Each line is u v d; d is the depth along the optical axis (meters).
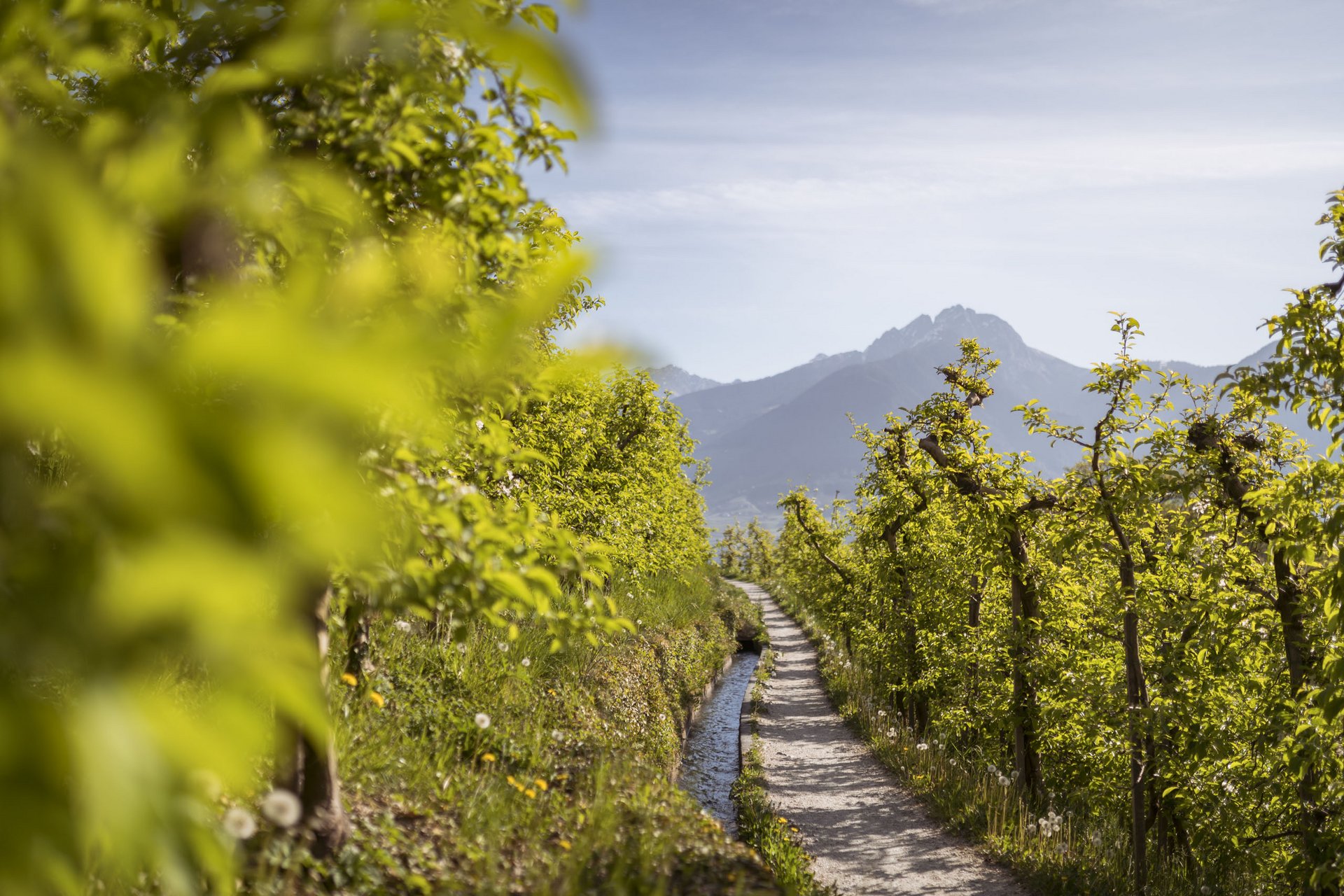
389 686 6.59
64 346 0.44
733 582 80.06
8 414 0.40
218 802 3.69
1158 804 11.63
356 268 0.61
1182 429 10.06
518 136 3.31
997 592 15.80
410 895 4.12
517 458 3.98
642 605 17.70
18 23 1.38
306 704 0.56
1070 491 11.71
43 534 0.53
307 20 0.77
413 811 5.00
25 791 0.49
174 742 0.54
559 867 4.76
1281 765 8.84
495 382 2.48
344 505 0.45
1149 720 9.84
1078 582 13.33
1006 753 15.67
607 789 6.12
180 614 0.45
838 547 28.12
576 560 4.06
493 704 7.40
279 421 0.45
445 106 3.25
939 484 15.20
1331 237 7.09
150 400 0.42
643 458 17.36
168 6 2.13
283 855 3.77
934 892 9.43
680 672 16.97
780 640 34.38
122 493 0.45
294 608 0.61
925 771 13.99
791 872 8.51
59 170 0.46
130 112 1.15
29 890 0.48
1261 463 9.59
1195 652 10.25
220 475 0.42
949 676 16.30
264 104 2.75
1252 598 9.45
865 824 11.84
